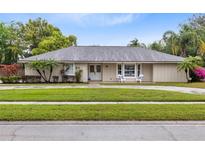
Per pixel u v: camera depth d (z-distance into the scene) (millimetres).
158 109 11430
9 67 31391
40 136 7781
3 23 48438
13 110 11047
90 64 32562
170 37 47844
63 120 9562
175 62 31250
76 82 30672
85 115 10125
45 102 13766
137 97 15492
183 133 8125
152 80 32250
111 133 8133
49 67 30406
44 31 52875
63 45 48531
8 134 8008
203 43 42906
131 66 32438
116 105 12602
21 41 51594
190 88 22500
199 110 11156
